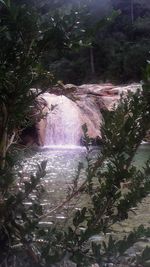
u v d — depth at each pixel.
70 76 32.62
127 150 1.72
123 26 36.84
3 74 1.69
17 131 2.02
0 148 1.80
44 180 5.52
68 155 10.19
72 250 1.70
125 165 1.79
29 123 2.09
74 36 1.75
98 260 1.65
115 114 1.77
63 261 1.82
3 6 1.69
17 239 1.72
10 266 1.70
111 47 35.06
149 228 1.63
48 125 14.82
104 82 33.31
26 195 1.68
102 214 1.73
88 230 1.70
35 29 1.70
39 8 1.80
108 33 35.91
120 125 1.74
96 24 1.76
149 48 30.83
